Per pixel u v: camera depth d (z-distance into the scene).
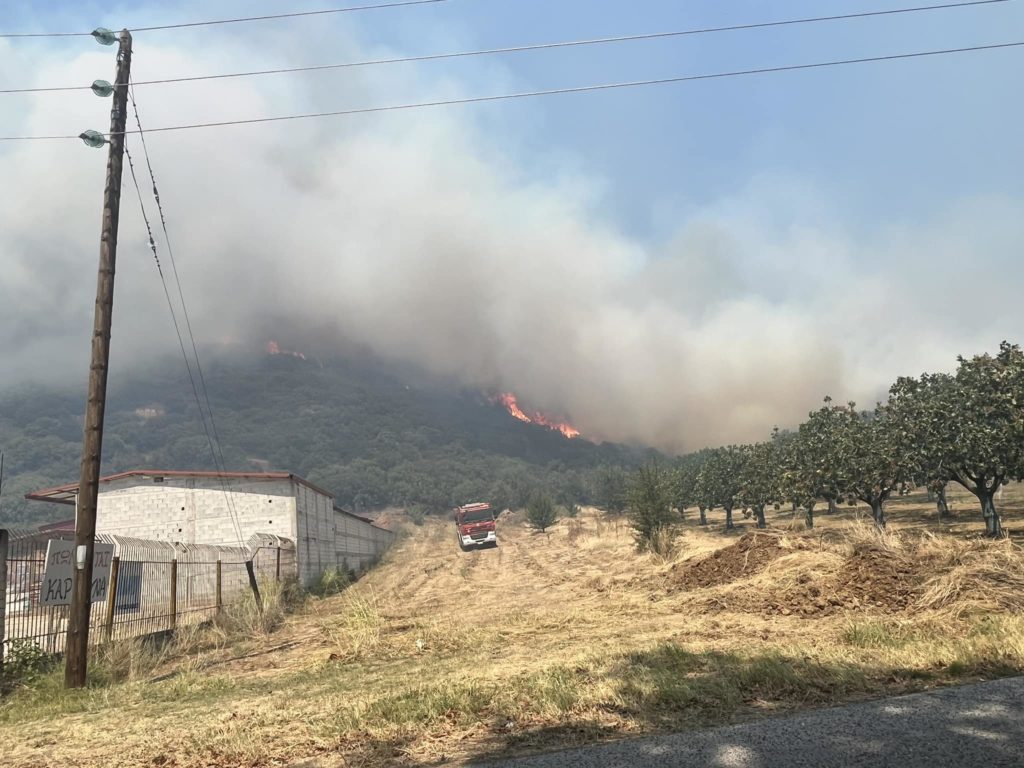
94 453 11.30
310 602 24.80
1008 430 25.22
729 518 56.19
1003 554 11.57
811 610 11.45
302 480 33.62
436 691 6.60
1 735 7.23
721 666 6.73
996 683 4.62
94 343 11.60
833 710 4.26
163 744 5.74
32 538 11.86
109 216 11.98
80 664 10.58
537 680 6.50
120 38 12.30
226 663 12.46
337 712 6.20
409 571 45.31
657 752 3.69
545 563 41.28
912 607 10.59
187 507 32.25
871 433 34.47
